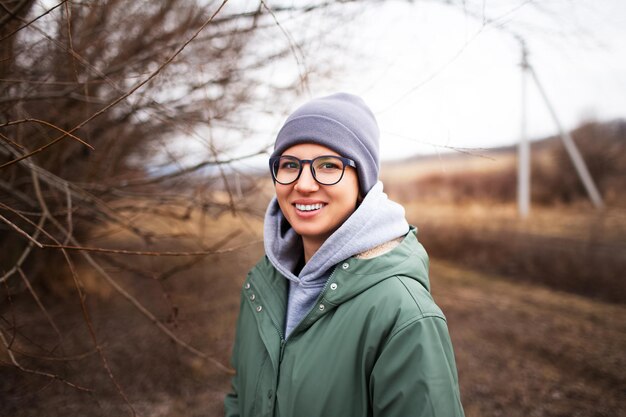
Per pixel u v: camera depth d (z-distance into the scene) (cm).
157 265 351
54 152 234
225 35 205
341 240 89
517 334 379
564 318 424
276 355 94
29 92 176
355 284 86
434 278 593
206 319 342
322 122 90
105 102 207
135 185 270
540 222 948
